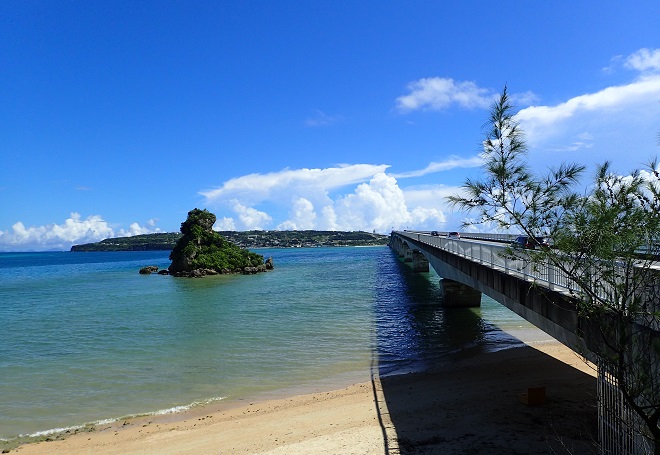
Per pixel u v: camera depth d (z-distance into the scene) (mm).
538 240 6238
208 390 16125
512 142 6625
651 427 5285
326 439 11047
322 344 22531
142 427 12953
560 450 9234
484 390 13891
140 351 21938
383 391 14992
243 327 27469
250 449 10883
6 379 17594
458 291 32312
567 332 9680
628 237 5141
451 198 6664
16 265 131375
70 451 11484
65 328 28672
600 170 5707
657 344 5738
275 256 157250
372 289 47094
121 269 98875
